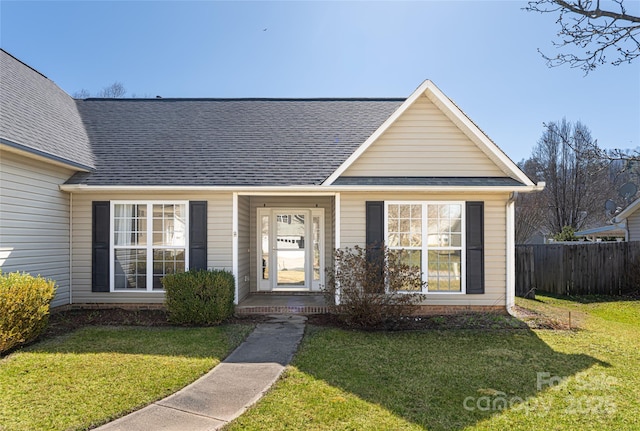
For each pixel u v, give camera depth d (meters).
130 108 12.42
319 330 7.52
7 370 5.09
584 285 12.56
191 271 8.42
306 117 11.94
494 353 6.11
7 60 10.25
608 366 5.55
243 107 12.63
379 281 7.89
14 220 7.43
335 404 4.25
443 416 4.02
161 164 9.52
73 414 3.93
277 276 11.80
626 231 16.58
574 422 3.93
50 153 7.95
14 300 5.78
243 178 9.05
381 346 6.46
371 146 9.27
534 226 28.69
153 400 4.32
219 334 7.09
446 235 9.05
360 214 9.03
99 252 9.15
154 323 7.97
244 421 3.87
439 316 8.64
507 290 8.95
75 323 7.87
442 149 9.26
